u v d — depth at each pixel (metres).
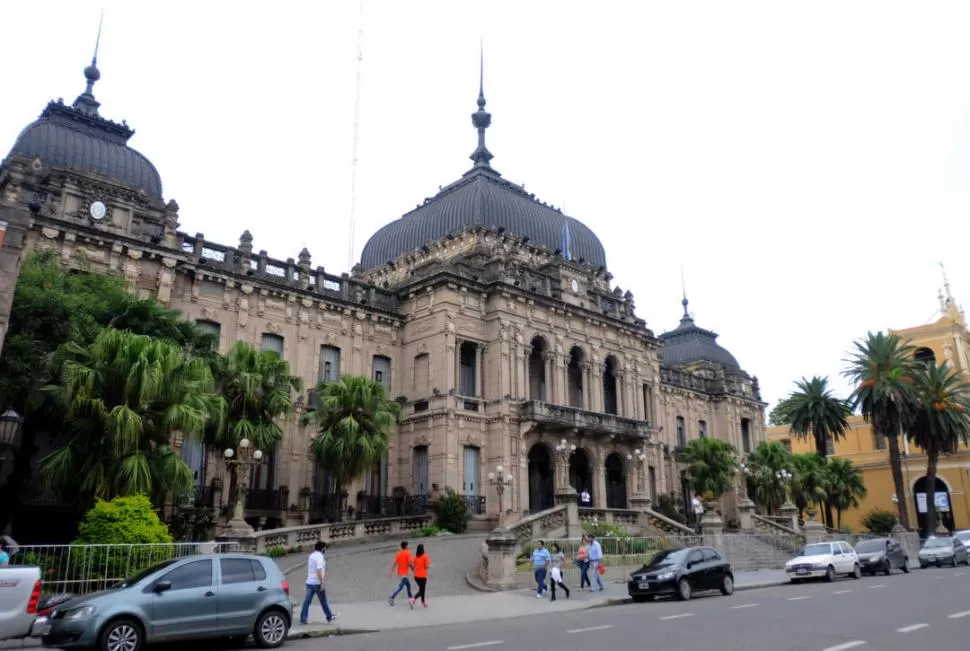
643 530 41.72
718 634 16.14
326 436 36.91
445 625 20.08
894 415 55.16
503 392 47.81
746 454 75.25
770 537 44.91
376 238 62.72
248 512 39.34
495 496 46.19
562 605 24.27
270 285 43.94
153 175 43.84
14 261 22.39
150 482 25.95
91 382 25.94
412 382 48.88
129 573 21.39
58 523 33.59
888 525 70.88
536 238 57.94
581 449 51.59
